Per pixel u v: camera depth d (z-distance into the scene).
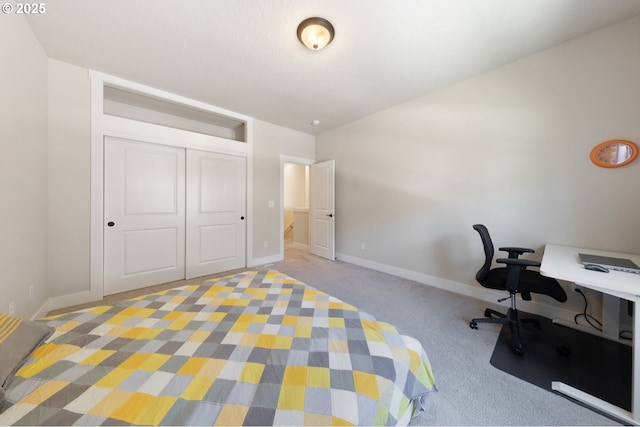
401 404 0.74
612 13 1.60
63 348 0.84
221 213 3.31
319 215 4.25
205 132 3.60
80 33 1.79
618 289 1.00
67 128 2.16
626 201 1.70
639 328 1.03
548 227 2.02
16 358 0.73
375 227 3.45
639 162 1.65
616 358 1.49
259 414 0.59
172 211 2.90
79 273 2.26
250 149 3.54
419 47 1.96
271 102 3.03
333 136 4.05
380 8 1.56
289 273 3.27
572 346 1.62
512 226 2.20
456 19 1.65
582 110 1.85
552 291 1.54
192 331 0.97
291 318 1.08
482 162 2.38
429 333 1.80
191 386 0.67
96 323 1.02
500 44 1.92
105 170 2.43
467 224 2.51
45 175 2.02
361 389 0.68
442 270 2.71
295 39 1.86
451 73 2.35
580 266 1.29
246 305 1.22
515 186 2.18
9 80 1.48
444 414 1.11
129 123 2.52
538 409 1.14
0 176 1.40
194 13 1.61
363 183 3.60
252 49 1.98
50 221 2.10
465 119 2.48
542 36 1.83
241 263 3.53
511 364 1.45
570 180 1.91
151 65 2.21
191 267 3.04
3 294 1.43
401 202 3.11
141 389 0.66
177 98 2.82
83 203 2.27
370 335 0.94
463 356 1.53
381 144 3.33
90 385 0.67
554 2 1.52
